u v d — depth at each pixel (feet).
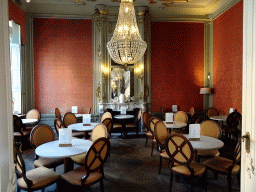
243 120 4.65
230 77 19.45
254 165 4.16
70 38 22.52
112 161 13.48
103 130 11.47
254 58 4.19
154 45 23.13
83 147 9.41
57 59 22.41
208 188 9.71
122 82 22.49
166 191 9.50
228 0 19.45
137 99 22.77
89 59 22.72
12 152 4.16
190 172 8.54
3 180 3.33
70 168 9.44
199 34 23.50
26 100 21.76
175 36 23.30
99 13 21.85
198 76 23.65
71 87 22.65
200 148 9.17
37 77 22.15
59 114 19.84
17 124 14.82
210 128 12.32
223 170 8.93
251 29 4.31
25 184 7.61
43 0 20.81
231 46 19.20
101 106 22.03
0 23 3.47
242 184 4.71
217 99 22.04
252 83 4.27
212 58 23.13
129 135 21.29
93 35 22.63
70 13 22.35
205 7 22.38
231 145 16.85
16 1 19.25
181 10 22.84
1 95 3.38
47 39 22.22
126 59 15.39
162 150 11.65
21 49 21.06
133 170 11.98
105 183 10.32
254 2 4.17
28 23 21.72
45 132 11.02
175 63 23.39
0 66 3.38
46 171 8.43
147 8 22.03
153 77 23.20
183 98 23.56
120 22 14.97
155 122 13.50
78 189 7.82
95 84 22.80
